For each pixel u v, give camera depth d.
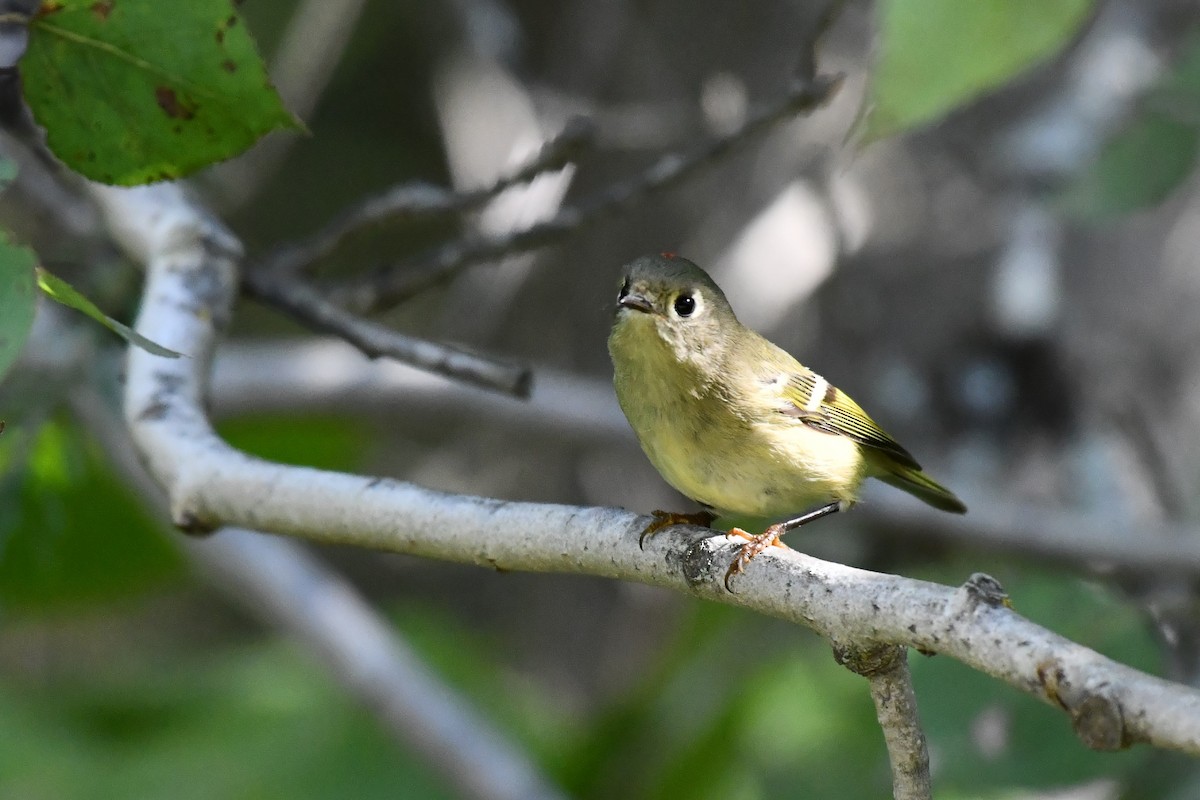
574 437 11.40
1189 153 8.95
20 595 11.82
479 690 12.55
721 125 11.46
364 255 15.45
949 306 12.49
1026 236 12.09
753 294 12.16
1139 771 8.13
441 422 11.44
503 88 12.27
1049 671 3.95
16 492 8.63
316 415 11.27
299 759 11.86
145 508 10.45
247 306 16.14
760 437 7.33
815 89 7.82
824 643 10.94
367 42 15.62
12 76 5.27
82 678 13.24
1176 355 12.37
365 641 10.72
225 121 4.79
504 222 11.31
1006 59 4.04
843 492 7.67
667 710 10.33
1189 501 11.84
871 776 10.40
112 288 8.88
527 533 5.48
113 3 4.53
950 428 12.46
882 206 12.64
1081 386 12.32
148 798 11.52
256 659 12.98
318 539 5.84
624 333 7.30
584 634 14.29
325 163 15.77
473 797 10.29
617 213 8.25
